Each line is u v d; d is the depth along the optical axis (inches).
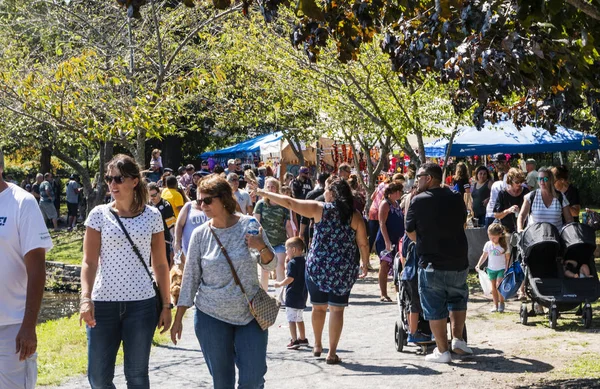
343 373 373.7
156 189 615.2
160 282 276.5
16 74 628.1
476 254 719.1
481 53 260.4
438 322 384.8
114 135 636.1
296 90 834.8
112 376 270.1
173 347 455.8
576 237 469.1
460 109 338.3
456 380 348.8
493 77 276.7
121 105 625.6
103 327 264.7
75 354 429.1
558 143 845.2
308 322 534.0
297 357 417.4
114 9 919.7
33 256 233.9
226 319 262.4
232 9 765.9
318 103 807.7
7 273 235.9
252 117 1026.1
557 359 383.9
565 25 285.0
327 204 390.0
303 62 763.4
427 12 315.9
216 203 264.1
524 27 263.9
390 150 1055.0
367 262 398.6
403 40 327.0
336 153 1267.2
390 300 608.1
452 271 380.8
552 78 279.6
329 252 388.8
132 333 264.8
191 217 491.8
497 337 452.4
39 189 1476.4
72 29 959.0
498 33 265.7
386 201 591.8
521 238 484.7
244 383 260.7
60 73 590.2
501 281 511.8
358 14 310.0
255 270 265.7
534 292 477.4
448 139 788.0
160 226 275.9
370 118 727.1
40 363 403.5
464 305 394.3
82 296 261.1
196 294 268.4
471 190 789.9
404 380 352.8
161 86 743.7
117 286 264.7
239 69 953.5
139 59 861.8
